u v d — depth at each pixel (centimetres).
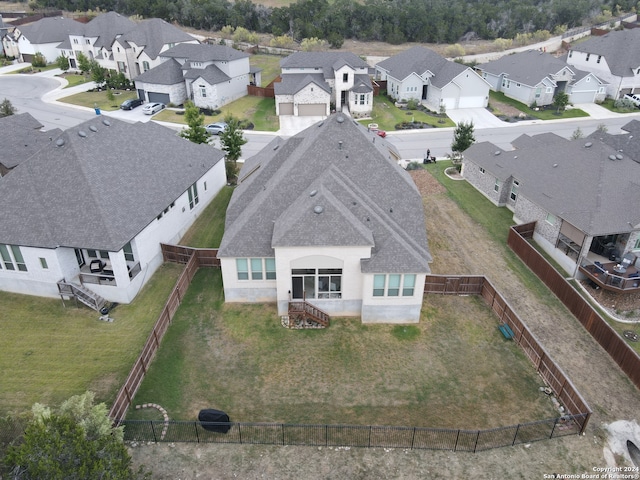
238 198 3250
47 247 2688
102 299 2853
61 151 3011
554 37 11225
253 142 5859
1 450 1617
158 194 3238
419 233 2938
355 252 2573
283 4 12238
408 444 2019
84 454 1495
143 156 3419
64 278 2830
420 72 7350
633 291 2933
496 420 2148
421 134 6253
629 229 3102
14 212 2811
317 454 1969
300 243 2531
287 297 2728
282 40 10081
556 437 2062
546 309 2902
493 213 4138
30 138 4262
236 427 2083
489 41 11188
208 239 3569
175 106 7094
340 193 2772
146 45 7975
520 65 7712
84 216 2773
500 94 7906
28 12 11856
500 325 2736
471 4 12638
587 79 7331
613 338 2503
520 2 12762
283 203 2866
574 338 2662
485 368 2447
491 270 3297
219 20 11144
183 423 2055
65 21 9831
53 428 1520
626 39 7725
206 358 2483
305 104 6769
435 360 2498
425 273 2561
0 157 3906
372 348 2575
